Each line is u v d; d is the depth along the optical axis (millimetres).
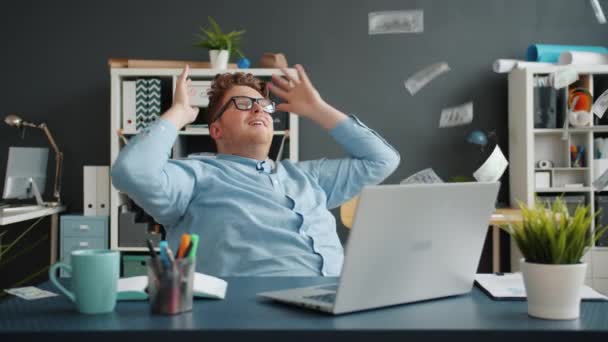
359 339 851
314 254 1616
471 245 1119
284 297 1048
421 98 3873
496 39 3867
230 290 1171
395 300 1028
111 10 3865
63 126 3861
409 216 982
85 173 3521
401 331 853
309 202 1745
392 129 3877
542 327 879
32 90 3863
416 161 3867
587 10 3861
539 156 3641
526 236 961
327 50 3869
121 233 3463
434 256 1061
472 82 3865
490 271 3863
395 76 3875
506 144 3850
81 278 961
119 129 3492
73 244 3498
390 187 938
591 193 3488
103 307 968
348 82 3871
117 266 993
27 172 3578
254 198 1651
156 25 3857
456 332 857
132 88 3502
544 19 3863
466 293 1155
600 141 3541
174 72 3475
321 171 1868
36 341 844
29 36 3857
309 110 1839
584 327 882
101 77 3863
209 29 3855
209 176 1676
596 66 3445
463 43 3867
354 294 960
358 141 1861
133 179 1442
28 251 3830
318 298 1026
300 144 3877
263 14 3875
